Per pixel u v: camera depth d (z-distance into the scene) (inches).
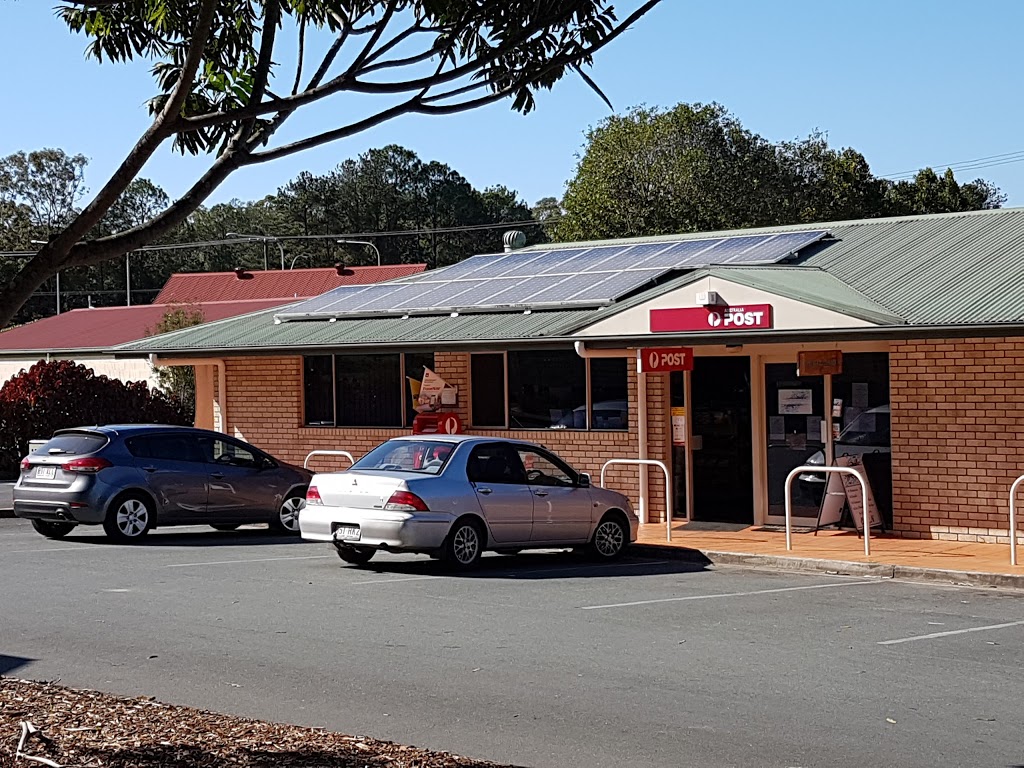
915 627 431.5
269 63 269.1
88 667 365.4
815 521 708.7
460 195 3919.8
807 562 585.3
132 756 249.8
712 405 750.5
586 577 561.3
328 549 661.3
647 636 414.3
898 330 592.1
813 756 275.3
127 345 941.2
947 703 322.7
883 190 2647.6
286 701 326.3
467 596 499.8
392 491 560.1
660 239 936.3
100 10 306.0
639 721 305.7
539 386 808.9
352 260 3718.0
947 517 643.5
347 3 288.2
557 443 795.4
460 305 828.6
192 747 260.2
